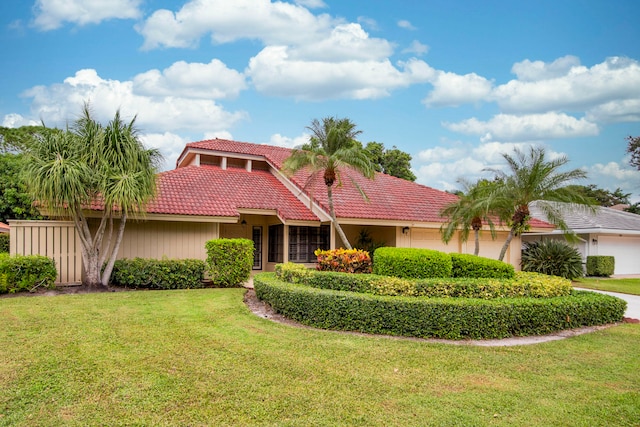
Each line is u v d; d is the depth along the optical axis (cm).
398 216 1669
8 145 2961
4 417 393
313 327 784
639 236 2486
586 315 857
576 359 623
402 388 490
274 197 1742
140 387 468
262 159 2117
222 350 609
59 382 474
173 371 520
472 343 704
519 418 422
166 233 1405
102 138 1099
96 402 430
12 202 2419
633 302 1286
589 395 484
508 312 748
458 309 727
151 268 1202
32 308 845
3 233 2084
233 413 415
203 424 392
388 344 669
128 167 1127
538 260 1977
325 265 1032
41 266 1089
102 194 1085
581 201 1269
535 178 1259
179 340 652
